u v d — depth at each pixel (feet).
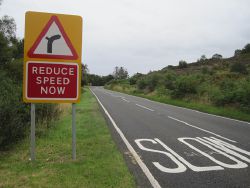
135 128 36.47
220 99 66.54
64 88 20.07
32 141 20.47
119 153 23.03
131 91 158.20
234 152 24.56
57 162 20.16
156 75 139.23
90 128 34.68
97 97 106.01
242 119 48.42
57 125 36.14
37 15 19.47
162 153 23.84
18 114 27.68
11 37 86.17
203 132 34.55
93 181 16.55
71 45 20.04
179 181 17.31
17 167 18.93
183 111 60.34
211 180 17.57
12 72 62.95
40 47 19.53
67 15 19.94
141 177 17.83
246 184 16.98
